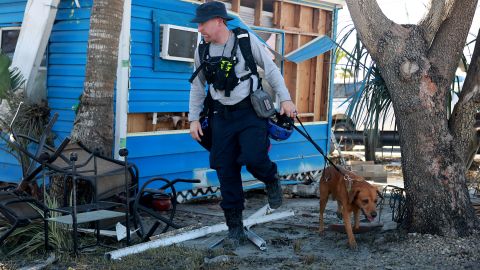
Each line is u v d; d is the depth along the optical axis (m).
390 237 5.20
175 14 7.53
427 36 5.14
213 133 4.84
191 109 4.98
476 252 4.72
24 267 4.58
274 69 4.72
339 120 14.93
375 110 6.70
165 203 6.65
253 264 4.64
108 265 4.63
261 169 4.73
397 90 5.16
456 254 4.71
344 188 5.15
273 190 4.90
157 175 7.42
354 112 6.86
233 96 4.63
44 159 4.98
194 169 7.90
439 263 4.55
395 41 5.15
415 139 5.11
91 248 5.10
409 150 5.16
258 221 6.13
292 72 9.45
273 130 4.79
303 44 9.62
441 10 5.05
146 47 7.19
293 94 9.46
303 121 9.75
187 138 7.79
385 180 9.99
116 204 5.24
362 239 5.40
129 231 5.21
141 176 7.22
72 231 5.28
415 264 4.56
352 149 14.80
